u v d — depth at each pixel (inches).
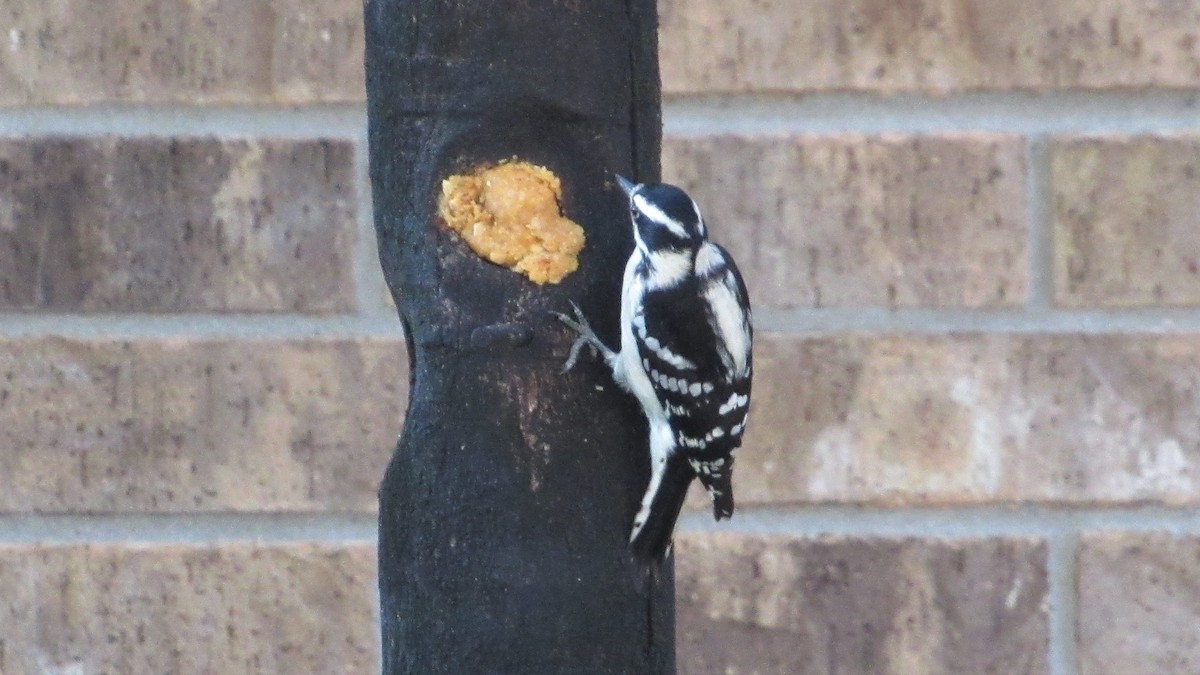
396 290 269.3
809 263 277.6
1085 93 277.4
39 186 277.4
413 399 269.3
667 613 269.7
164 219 277.4
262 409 277.4
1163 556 277.4
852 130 277.4
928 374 277.4
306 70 277.4
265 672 277.9
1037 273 277.4
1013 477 277.4
